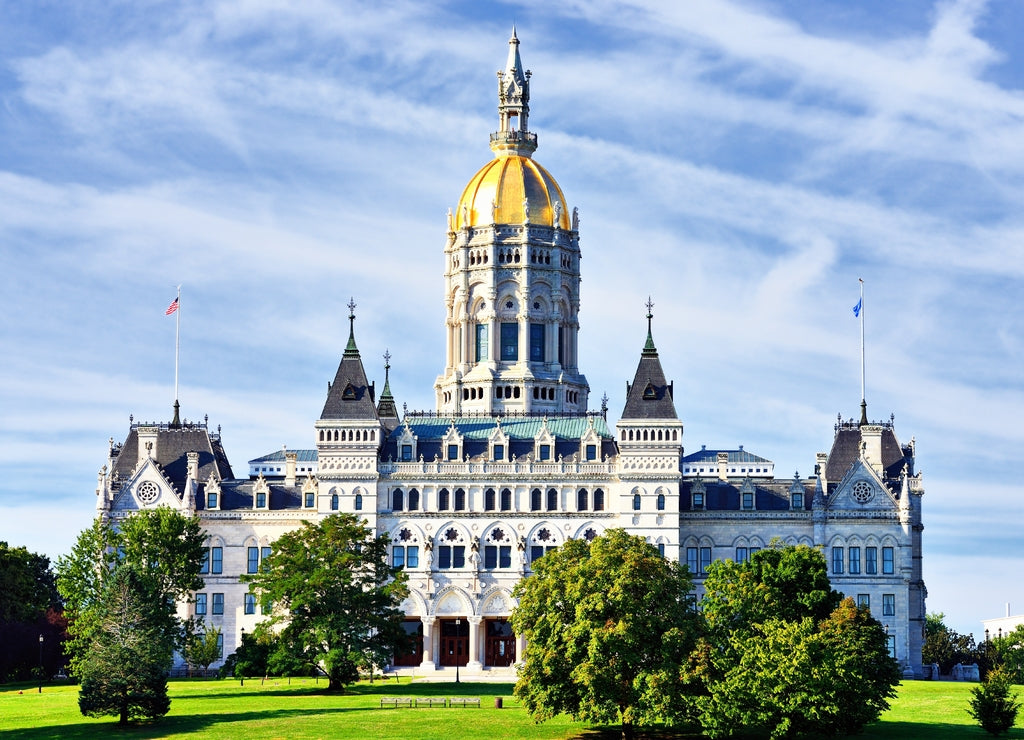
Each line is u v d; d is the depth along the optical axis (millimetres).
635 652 161625
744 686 159125
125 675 173250
